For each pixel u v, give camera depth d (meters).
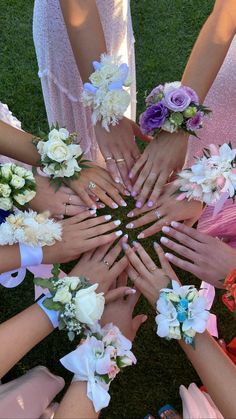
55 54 0.89
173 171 0.82
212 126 0.96
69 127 1.07
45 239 0.72
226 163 0.71
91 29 0.80
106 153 0.83
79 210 0.81
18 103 1.30
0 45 1.35
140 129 0.81
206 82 0.81
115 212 1.14
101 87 0.74
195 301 0.69
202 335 0.73
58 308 0.69
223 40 0.79
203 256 0.80
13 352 0.70
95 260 0.80
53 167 0.75
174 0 1.37
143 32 1.35
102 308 0.68
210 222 0.98
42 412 0.83
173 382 1.06
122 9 0.86
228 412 0.68
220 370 0.70
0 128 0.80
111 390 1.06
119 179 0.81
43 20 0.83
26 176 0.71
